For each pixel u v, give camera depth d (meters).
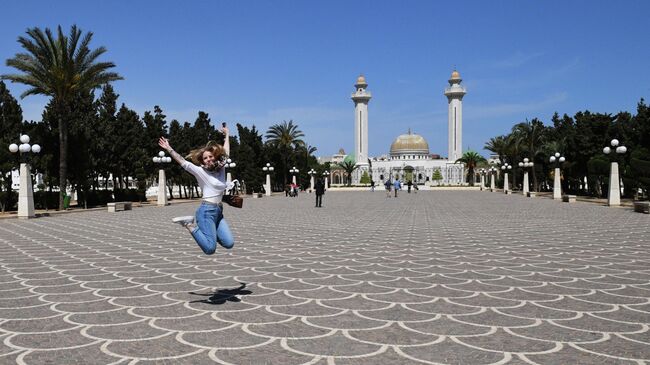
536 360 4.89
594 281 8.68
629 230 17.59
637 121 47.38
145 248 13.30
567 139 58.22
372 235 16.27
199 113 65.38
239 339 5.55
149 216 26.75
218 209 6.73
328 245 13.71
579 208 31.64
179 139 53.94
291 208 33.44
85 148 37.22
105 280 8.90
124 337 5.64
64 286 8.40
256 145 77.31
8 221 23.66
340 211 29.86
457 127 130.88
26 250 12.98
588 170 50.62
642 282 8.59
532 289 8.05
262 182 76.94
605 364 4.79
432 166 131.38
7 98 35.31
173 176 53.38
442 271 9.68
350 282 8.65
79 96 41.69
